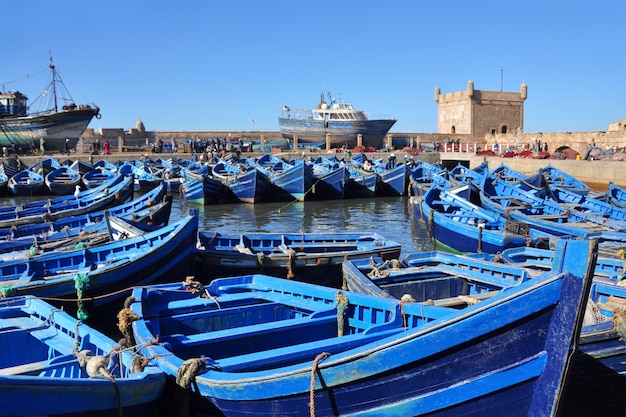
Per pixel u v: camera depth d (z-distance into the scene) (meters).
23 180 34.72
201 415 5.62
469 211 18.06
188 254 11.55
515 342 4.62
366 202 31.64
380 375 4.89
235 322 7.89
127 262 9.97
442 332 4.66
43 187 33.34
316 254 11.91
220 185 30.91
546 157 42.47
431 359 4.77
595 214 17.55
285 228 23.06
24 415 4.20
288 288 8.46
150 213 15.40
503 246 13.54
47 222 16.08
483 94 75.50
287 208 29.33
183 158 50.12
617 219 18.19
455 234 15.45
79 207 21.22
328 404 5.11
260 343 7.05
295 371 5.06
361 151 54.88
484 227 16.03
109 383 4.90
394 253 12.59
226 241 13.78
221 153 49.53
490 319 4.56
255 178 30.02
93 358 5.40
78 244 12.19
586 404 5.94
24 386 4.18
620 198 22.84
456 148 57.19
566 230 14.51
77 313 9.22
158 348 6.14
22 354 7.15
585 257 4.19
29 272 10.19
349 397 5.04
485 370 4.74
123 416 5.12
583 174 33.78
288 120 65.06
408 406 4.94
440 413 4.92
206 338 6.65
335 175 31.88
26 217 17.39
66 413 4.52
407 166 35.53
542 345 4.60
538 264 10.93
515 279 9.41
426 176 33.50
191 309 7.82
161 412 5.72
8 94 51.78
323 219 25.61
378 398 5.01
